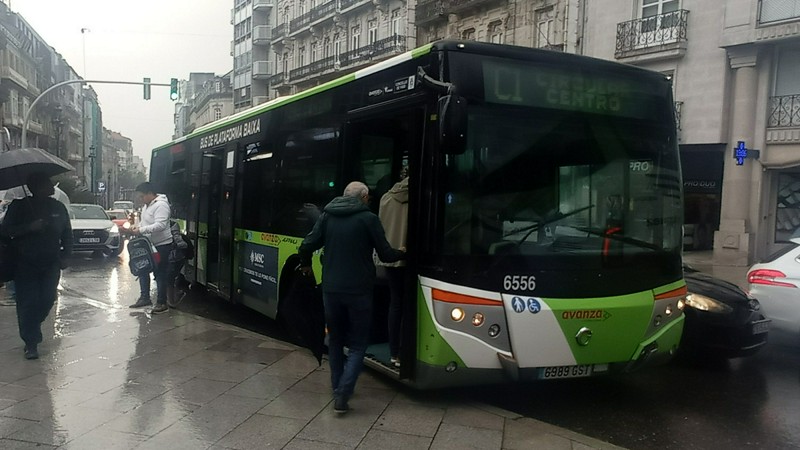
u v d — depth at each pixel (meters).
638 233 5.43
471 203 4.89
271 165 8.09
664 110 5.71
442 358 4.83
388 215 5.46
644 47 21.28
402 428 4.73
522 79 5.11
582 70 5.35
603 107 5.41
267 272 8.05
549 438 4.59
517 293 4.93
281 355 6.77
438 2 31.81
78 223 18.67
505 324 4.90
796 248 7.93
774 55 18.98
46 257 6.39
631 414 5.60
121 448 4.27
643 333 5.31
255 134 8.70
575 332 5.04
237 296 9.14
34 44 66.69
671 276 5.55
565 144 5.23
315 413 5.02
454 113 4.50
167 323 8.30
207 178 10.67
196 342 7.27
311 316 5.87
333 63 42.44
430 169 4.93
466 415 5.04
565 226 5.15
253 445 4.38
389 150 5.72
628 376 6.77
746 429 5.27
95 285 12.98
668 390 6.32
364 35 39.78
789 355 7.87
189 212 11.74
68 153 82.31
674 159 5.72
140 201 9.24
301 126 7.29
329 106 6.62
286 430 4.66
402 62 5.38
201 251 10.89
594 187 5.30
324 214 5.14
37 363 6.31
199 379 5.86
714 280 7.68
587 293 5.13
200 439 4.46
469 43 4.96
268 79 57.72
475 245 4.87
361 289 4.94
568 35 24.31
